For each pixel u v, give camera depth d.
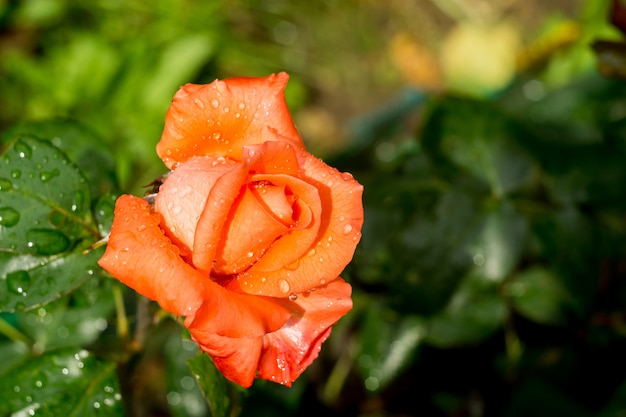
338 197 0.39
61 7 1.03
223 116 0.40
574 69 0.89
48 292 0.43
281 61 1.11
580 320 0.56
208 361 0.42
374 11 1.19
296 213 0.39
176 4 1.04
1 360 0.51
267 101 0.40
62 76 0.96
